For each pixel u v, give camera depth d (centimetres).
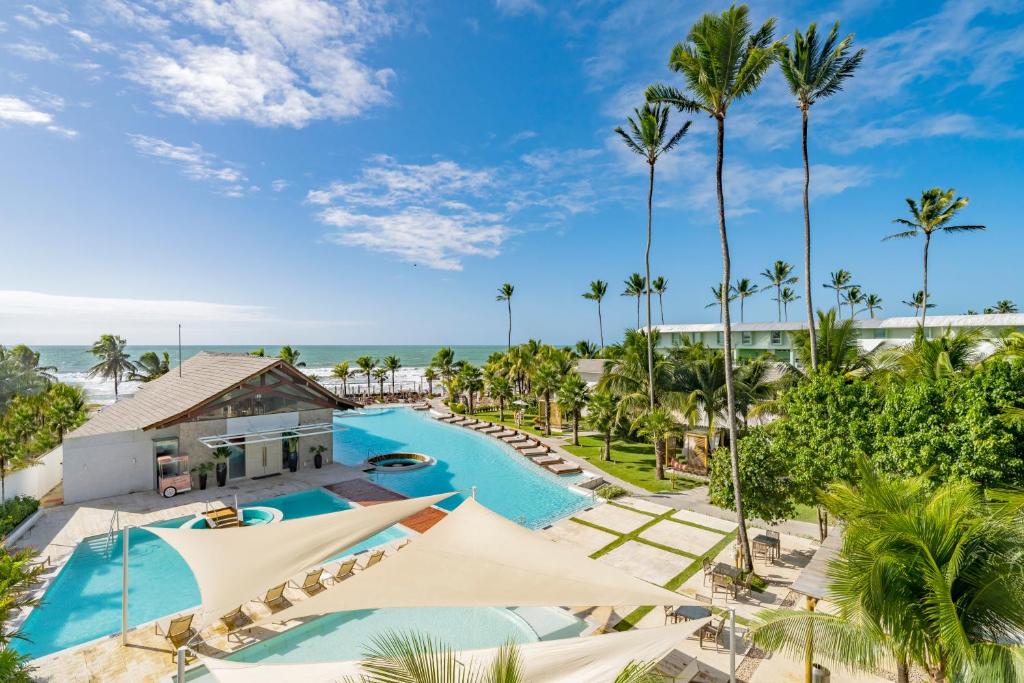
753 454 1677
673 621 1276
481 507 1163
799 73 2239
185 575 1612
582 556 998
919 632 704
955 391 1302
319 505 2322
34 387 3678
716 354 2919
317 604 818
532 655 752
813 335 2338
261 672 729
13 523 1872
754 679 1065
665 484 2580
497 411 5519
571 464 3011
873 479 870
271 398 2803
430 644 552
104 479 2345
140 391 3484
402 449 3753
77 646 1188
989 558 711
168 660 1137
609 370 3647
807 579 981
